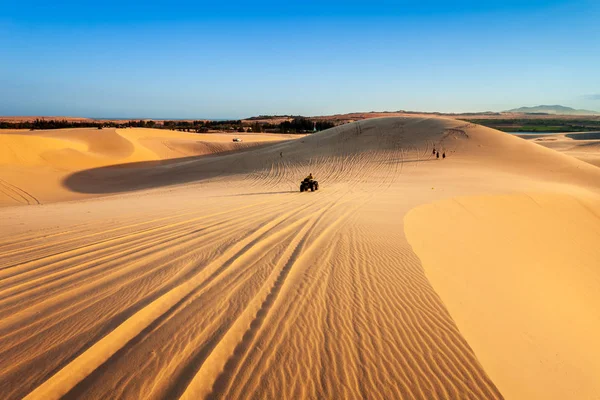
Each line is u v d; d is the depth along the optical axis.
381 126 57.12
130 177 44.34
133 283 5.71
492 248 11.84
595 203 24.45
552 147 87.06
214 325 4.48
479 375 3.87
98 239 8.66
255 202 16.84
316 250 7.93
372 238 9.16
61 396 3.17
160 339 4.11
